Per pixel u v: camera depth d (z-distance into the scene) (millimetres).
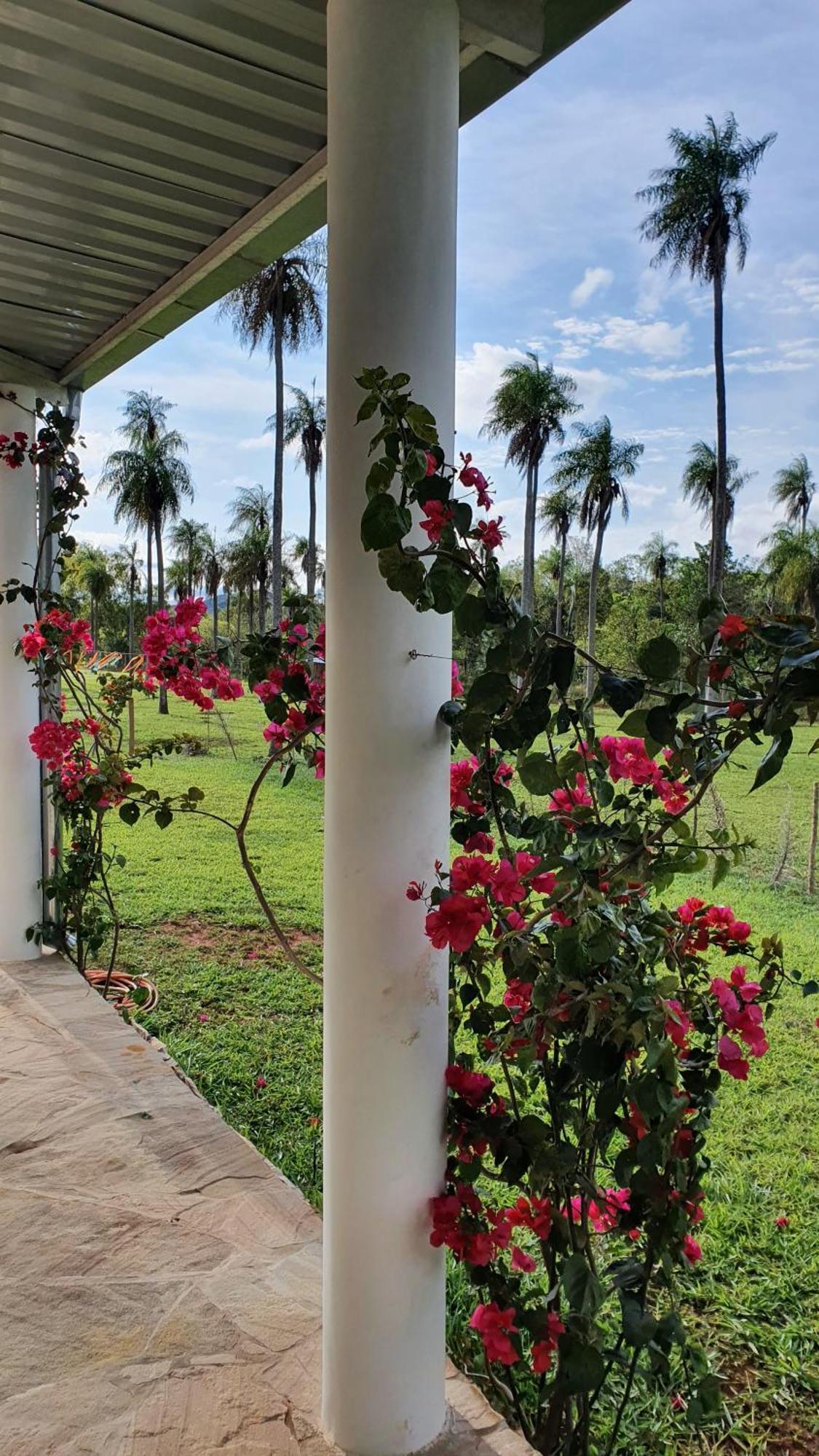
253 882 2451
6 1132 2291
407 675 1234
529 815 1534
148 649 2699
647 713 1158
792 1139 2662
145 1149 2238
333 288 1238
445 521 1145
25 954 3646
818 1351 1867
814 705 985
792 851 4504
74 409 3500
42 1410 1402
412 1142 1271
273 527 18688
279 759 2355
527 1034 1269
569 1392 1211
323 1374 1356
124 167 2023
